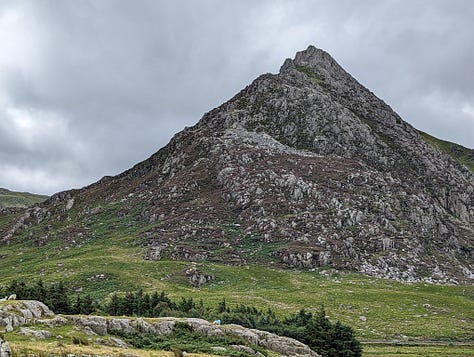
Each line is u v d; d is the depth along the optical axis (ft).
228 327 306.35
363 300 540.52
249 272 636.07
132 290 554.87
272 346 297.94
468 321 493.77
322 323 361.51
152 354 207.00
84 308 378.73
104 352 191.21
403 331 452.35
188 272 620.49
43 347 183.83
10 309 235.81
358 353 352.28
